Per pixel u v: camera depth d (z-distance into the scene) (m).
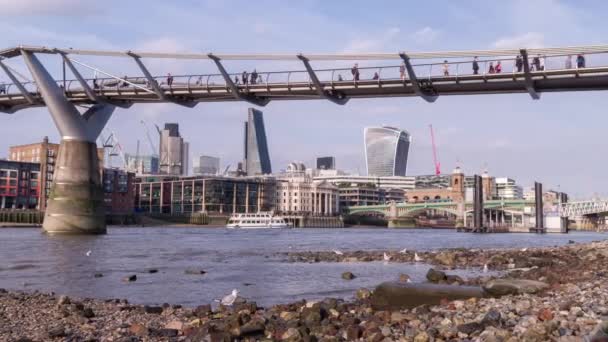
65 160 110.62
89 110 112.25
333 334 16.28
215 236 145.38
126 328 18.38
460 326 15.04
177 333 17.64
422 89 79.88
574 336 12.77
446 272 41.50
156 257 61.69
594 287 20.45
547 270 31.53
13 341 16.44
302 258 57.53
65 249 73.81
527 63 68.94
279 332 16.48
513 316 15.93
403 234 185.75
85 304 24.36
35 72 106.25
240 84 91.31
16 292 29.56
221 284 35.19
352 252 65.50
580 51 65.31
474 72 74.62
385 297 21.41
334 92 86.75
